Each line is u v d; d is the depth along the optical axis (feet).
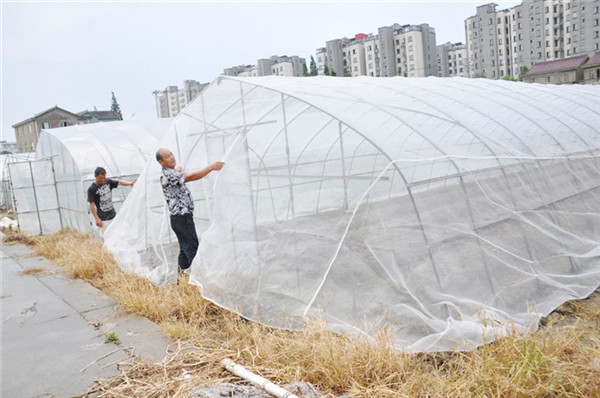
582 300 17.52
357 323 15.12
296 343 13.78
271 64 295.69
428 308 14.80
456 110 26.45
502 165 20.89
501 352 12.46
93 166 37.11
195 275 19.26
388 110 22.61
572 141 28.25
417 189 16.58
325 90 24.88
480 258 16.76
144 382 12.59
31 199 43.78
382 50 292.61
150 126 44.19
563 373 11.48
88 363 14.53
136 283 21.77
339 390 11.97
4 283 25.38
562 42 265.34
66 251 30.58
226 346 14.85
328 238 17.44
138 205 25.59
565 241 20.25
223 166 19.35
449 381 11.73
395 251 15.88
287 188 26.45
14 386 13.38
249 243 18.48
